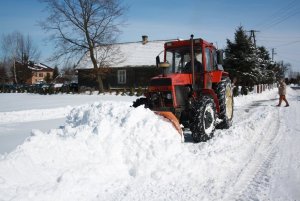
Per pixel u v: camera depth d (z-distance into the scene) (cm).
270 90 3841
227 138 742
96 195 423
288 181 489
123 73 3444
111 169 483
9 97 2891
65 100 2369
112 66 3300
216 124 837
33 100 2430
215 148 652
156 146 542
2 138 862
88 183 434
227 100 944
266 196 432
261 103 1788
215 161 563
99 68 3131
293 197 430
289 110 1371
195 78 815
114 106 642
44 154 455
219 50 900
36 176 420
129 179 480
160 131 574
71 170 440
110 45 3178
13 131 981
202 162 548
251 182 485
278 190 454
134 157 517
